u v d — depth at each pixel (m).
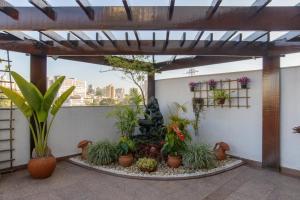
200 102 5.07
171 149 3.99
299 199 2.82
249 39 3.42
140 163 3.75
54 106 3.67
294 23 2.42
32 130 3.61
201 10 2.49
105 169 3.83
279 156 3.89
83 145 4.52
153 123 4.68
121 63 4.87
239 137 4.50
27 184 3.26
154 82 6.13
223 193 2.99
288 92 3.81
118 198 2.84
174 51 3.88
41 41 3.54
